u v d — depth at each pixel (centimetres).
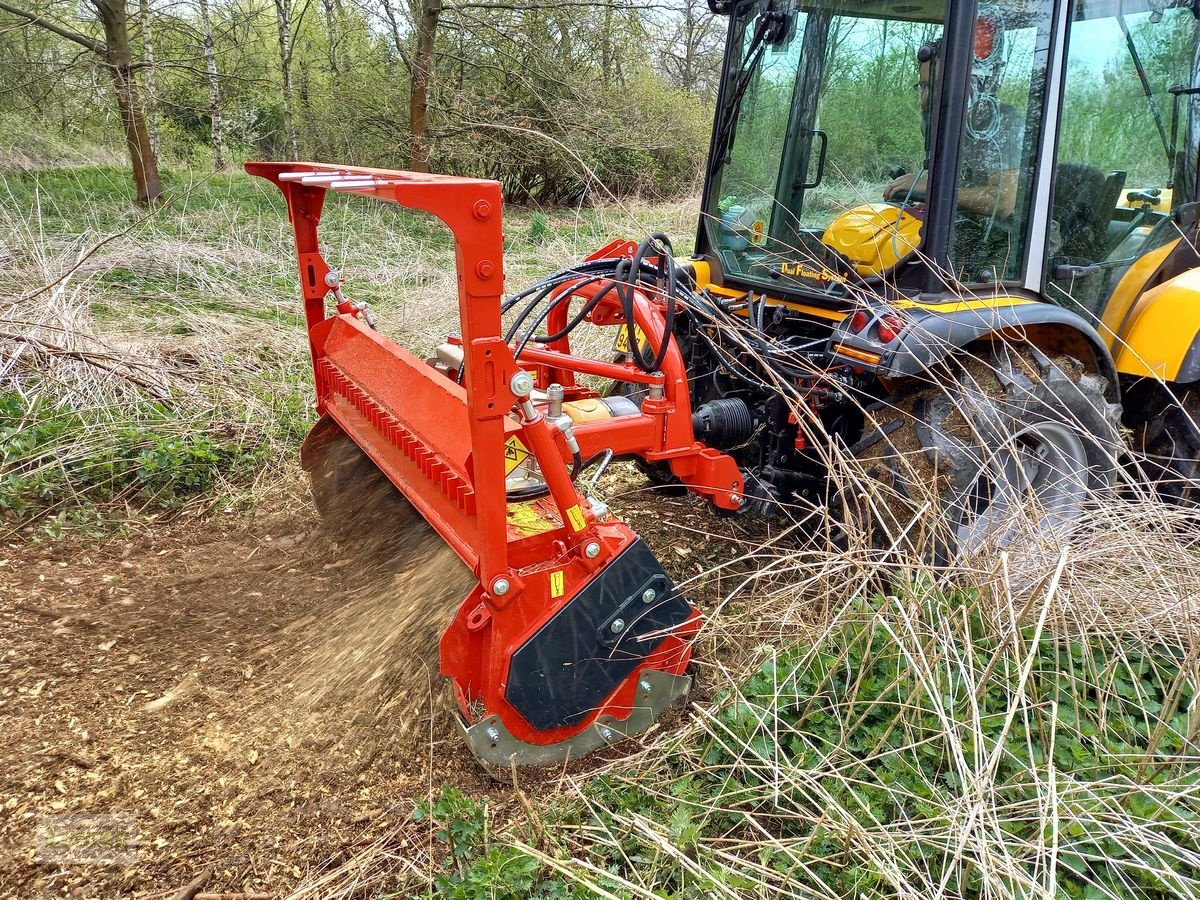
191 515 392
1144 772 214
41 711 260
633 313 289
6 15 1023
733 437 321
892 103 299
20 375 448
